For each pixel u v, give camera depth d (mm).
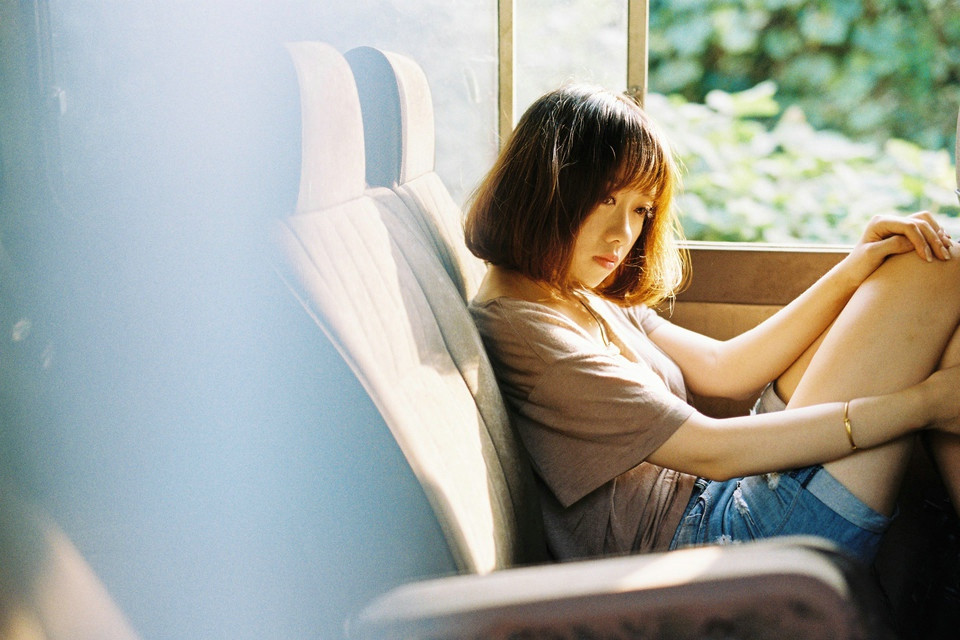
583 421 973
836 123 2836
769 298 1523
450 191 1618
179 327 692
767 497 1001
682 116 2920
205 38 648
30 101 754
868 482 965
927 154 2766
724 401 1452
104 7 1227
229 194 652
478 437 868
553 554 1018
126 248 676
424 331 879
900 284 1020
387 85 1097
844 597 474
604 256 1047
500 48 1572
